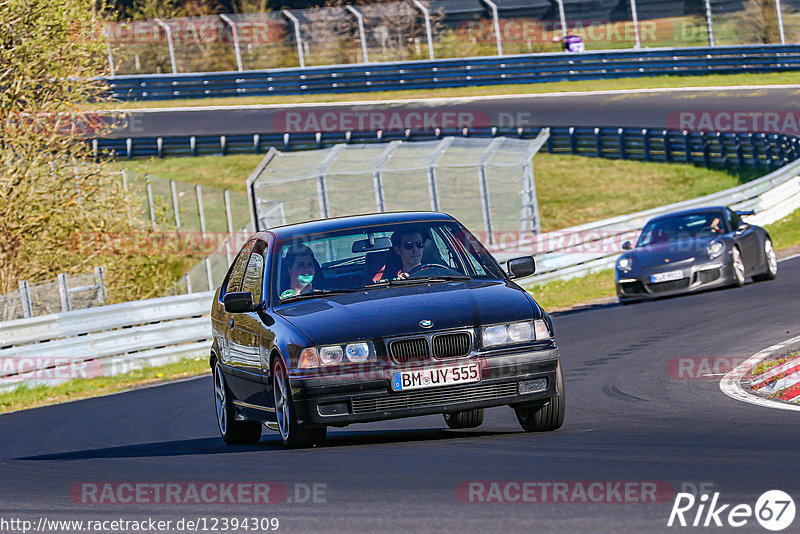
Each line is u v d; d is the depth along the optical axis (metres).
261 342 26.88
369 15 181.75
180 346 64.00
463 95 161.75
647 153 132.50
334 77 170.25
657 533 14.89
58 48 79.94
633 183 126.50
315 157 97.25
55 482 24.64
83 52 81.62
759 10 171.88
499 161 96.06
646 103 146.38
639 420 27.50
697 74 158.50
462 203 94.81
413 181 96.56
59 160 81.06
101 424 40.50
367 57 178.88
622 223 84.56
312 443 25.58
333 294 27.16
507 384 24.72
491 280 27.48
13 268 79.44
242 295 27.69
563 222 118.69
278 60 187.25
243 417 30.28
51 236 81.50
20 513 20.88
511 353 24.73
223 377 31.53
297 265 28.11
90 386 56.69
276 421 27.17
